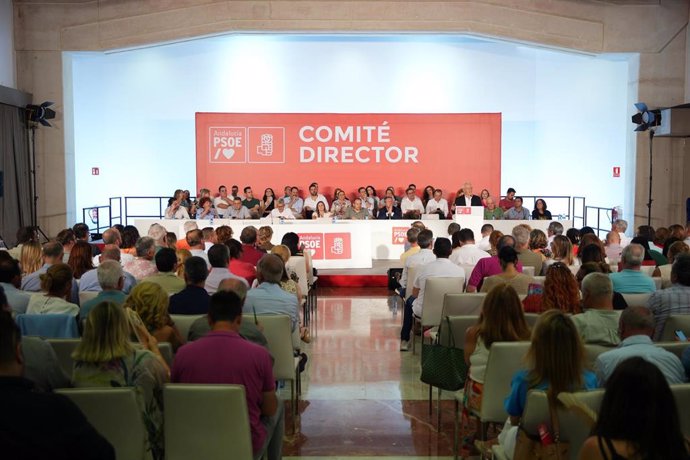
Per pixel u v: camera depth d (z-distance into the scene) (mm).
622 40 14047
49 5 13867
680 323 4656
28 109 13414
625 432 2012
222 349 3484
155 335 4121
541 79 16516
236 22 13977
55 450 1915
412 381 6598
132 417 3170
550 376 3006
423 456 4766
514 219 13578
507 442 3389
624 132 15641
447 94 16625
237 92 16625
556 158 16562
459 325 4984
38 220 14062
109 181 16594
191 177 16688
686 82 13961
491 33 14008
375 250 12523
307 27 13992
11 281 5172
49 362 3211
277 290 5391
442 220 12648
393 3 13938
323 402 5965
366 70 16594
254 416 3516
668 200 14094
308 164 16062
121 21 13945
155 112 16562
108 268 4629
